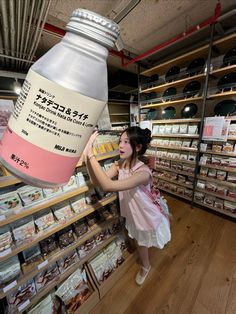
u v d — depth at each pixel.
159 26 1.78
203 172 2.29
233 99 2.05
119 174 1.16
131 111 3.25
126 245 1.62
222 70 1.83
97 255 1.36
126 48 2.32
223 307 1.18
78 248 1.22
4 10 0.72
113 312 1.18
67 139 0.26
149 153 2.97
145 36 1.98
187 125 2.42
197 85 2.24
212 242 1.76
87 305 1.15
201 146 2.20
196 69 2.08
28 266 0.95
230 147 1.97
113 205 1.49
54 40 1.91
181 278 1.39
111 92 3.11
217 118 1.95
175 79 2.39
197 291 1.29
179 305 1.20
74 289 1.15
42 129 0.25
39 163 0.26
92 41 0.25
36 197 0.91
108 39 0.25
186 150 2.47
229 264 1.50
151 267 1.50
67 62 0.24
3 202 0.81
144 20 1.66
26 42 1.07
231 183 2.04
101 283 1.27
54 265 1.09
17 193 0.86
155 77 2.75
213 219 2.13
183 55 2.12
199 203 2.38
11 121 0.28
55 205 1.09
